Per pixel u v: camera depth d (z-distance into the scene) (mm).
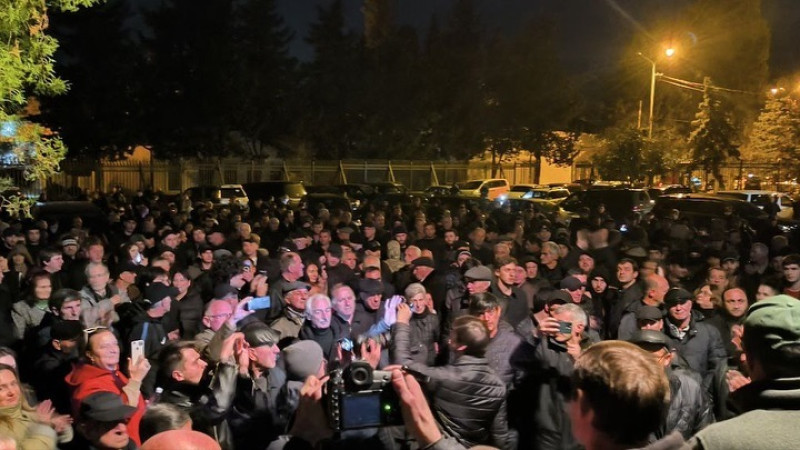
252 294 7969
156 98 39969
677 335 6113
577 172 55844
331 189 34062
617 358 2287
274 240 14633
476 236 12406
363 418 2971
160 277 7535
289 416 4434
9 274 8891
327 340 6141
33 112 34250
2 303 7246
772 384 2283
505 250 9352
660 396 2242
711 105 41969
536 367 4996
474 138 50562
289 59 45594
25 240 11734
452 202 26781
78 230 12422
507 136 51031
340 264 9844
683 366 5266
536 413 4980
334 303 6359
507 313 7801
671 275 9867
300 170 44938
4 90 7078
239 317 6086
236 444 4414
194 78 40844
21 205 8102
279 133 45531
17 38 7477
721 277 8109
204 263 9797
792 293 7477
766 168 42938
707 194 27938
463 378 4039
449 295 7449
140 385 4910
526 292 8422
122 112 36781
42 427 3912
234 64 41750
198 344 4582
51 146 8078
